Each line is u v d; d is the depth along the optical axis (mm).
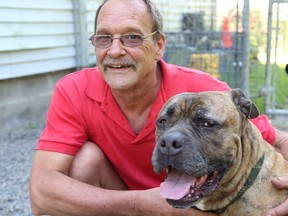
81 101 3602
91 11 9609
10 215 4812
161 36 3611
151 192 3303
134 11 3375
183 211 3266
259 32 9648
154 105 3553
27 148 6832
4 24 7387
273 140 3801
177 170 2932
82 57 9250
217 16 9531
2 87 7512
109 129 3584
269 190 3166
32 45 7992
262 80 9125
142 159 3645
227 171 3076
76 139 3562
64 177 3420
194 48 8633
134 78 3404
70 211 3379
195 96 3113
